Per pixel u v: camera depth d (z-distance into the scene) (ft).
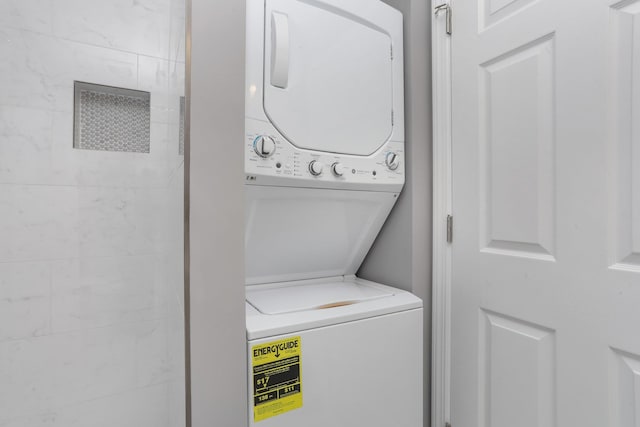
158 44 5.23
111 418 4.96
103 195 4.90
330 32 3.87
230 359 2.88
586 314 3.07
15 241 4.38
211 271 2.82
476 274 4.12
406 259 4.59
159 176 5.26
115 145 4.98
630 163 2.80
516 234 3.67
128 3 5.01
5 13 4.28
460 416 4.30
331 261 4.91
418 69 4.62
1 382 4.33
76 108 4.73
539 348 3.47
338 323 3.44
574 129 3.16
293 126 3.56
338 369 3.43
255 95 3.30
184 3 3.01
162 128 5.27
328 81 3.84
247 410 2.95
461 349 4.30
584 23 3.07
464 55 4.26
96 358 4.87
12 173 4.35
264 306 3.60
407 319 4.00
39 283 4.52
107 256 4.94
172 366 4.66
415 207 4.53
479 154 4.09
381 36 4.35
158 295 5.27
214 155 2.84
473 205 4.15
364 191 4.27
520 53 3.64
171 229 4.77
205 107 2.80
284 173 3.49
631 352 2.77
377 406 3.73
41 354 4.54
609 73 2.91
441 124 4.56
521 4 3.61
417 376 4.09
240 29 3.00
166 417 5.29
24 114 4.41
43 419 4.56
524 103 3.59
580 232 3.12
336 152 3.92
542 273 3.43
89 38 4.77
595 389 3.00
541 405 3.44
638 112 2.75
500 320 3.88
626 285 2.80
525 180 3.59
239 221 2.95
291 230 4.11
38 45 4.46
